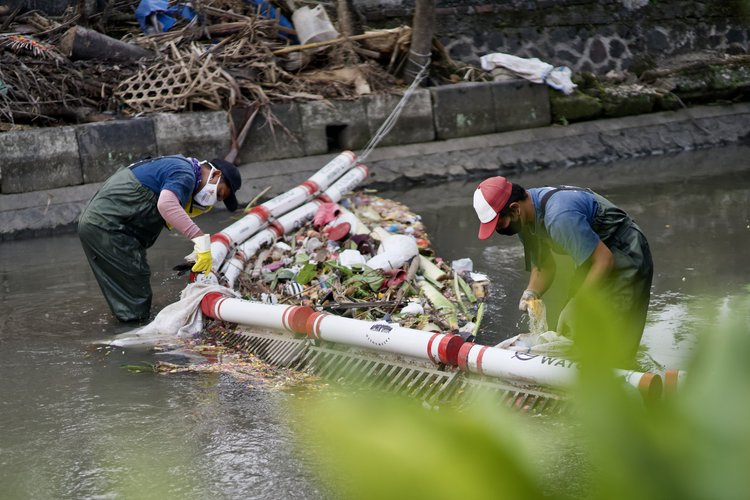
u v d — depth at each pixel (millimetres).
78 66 10781
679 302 5930
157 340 5578
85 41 10914
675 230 8148
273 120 11000
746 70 15000
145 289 6008
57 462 3816
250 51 11586
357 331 4941
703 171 11414
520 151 12492
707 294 738
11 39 10609
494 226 4434
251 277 6684
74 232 9398
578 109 13219
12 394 4691
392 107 11852
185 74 10750
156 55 11305
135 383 4820
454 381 4512
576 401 428
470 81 13039
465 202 10156
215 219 9641
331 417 375
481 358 4422
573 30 14867
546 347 4375
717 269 6688
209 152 10578
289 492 3459
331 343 5156
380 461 362
